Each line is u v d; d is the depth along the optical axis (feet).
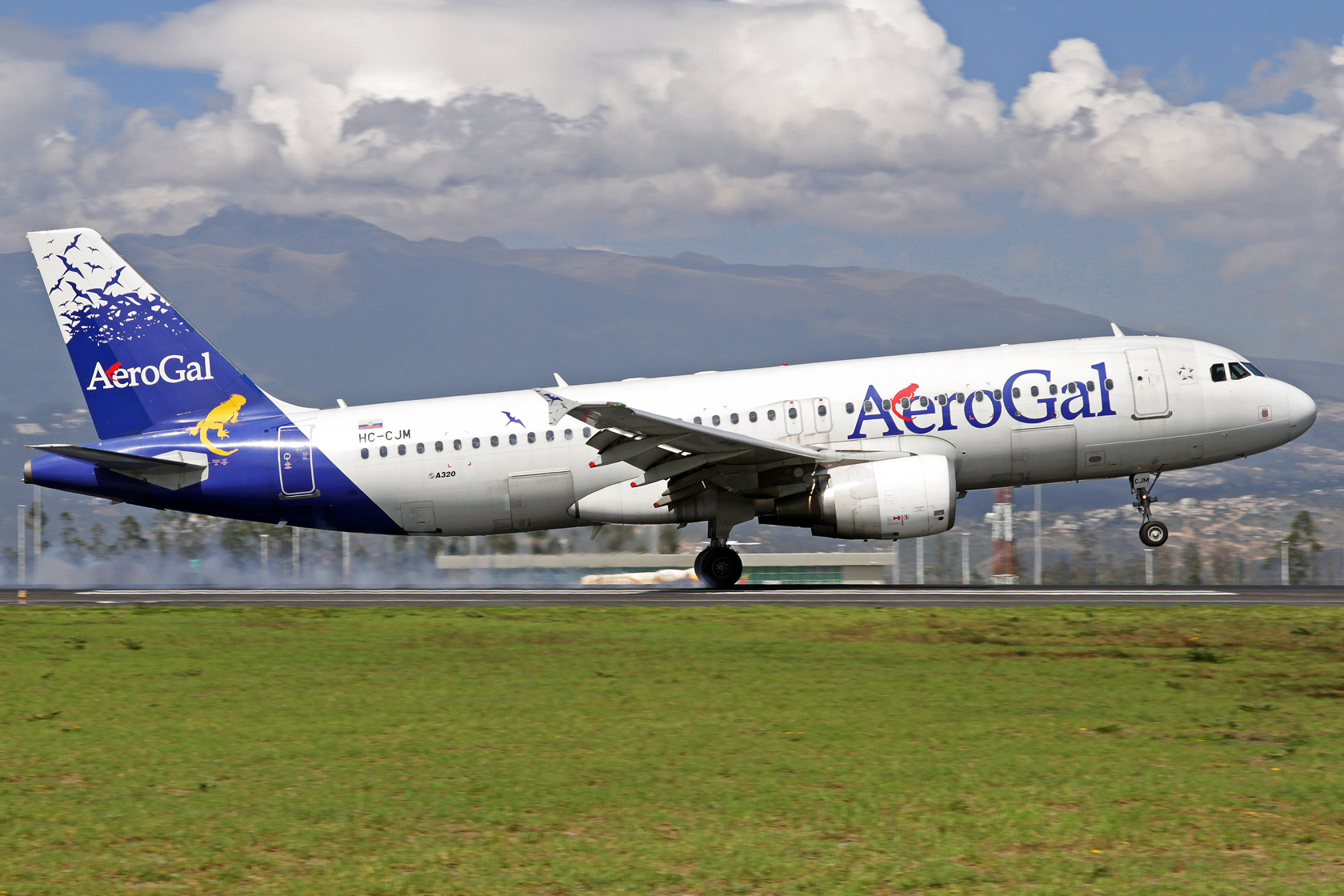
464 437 302.45
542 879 78.95
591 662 169.78
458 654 179.42
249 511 311.47
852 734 120.78
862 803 95.61
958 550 641.81
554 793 99.04
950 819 91.50
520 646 186.50
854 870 80.48
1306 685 148.77
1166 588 290.76
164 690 150.10
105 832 89.10
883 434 291.58
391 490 303.89
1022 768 106.42
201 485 307.99
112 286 313.32
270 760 111.55
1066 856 83.41
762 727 124.47
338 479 304.30
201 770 107.96
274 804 96.12
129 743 119.24
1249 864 81.66
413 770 106.93
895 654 176.55
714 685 150.41
